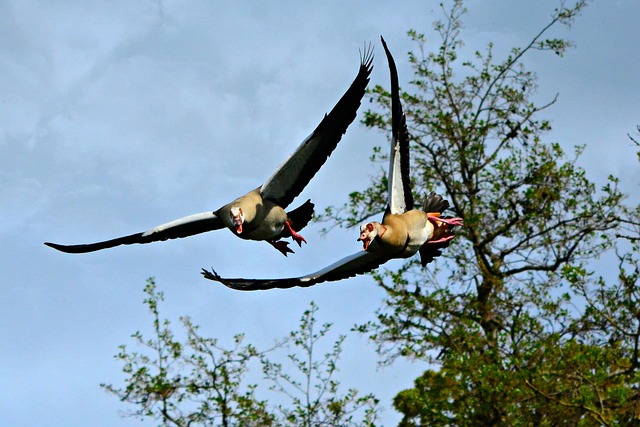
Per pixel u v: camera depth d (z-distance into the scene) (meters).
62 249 13.48
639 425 17.19
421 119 22.50
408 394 18.81
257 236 12.74
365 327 20.23
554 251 21.72
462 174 22.36
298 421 17.72
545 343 17.81
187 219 13.06
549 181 22.00
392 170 11.88
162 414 17.69
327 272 12.26
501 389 17.42
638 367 17.36
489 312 20.30
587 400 16.28
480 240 22.06
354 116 12.41
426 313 19.95
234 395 17.67
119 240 13.39
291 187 12.66
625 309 17.92
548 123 22.78
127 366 17.75
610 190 21.66
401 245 11.65
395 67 11.88
